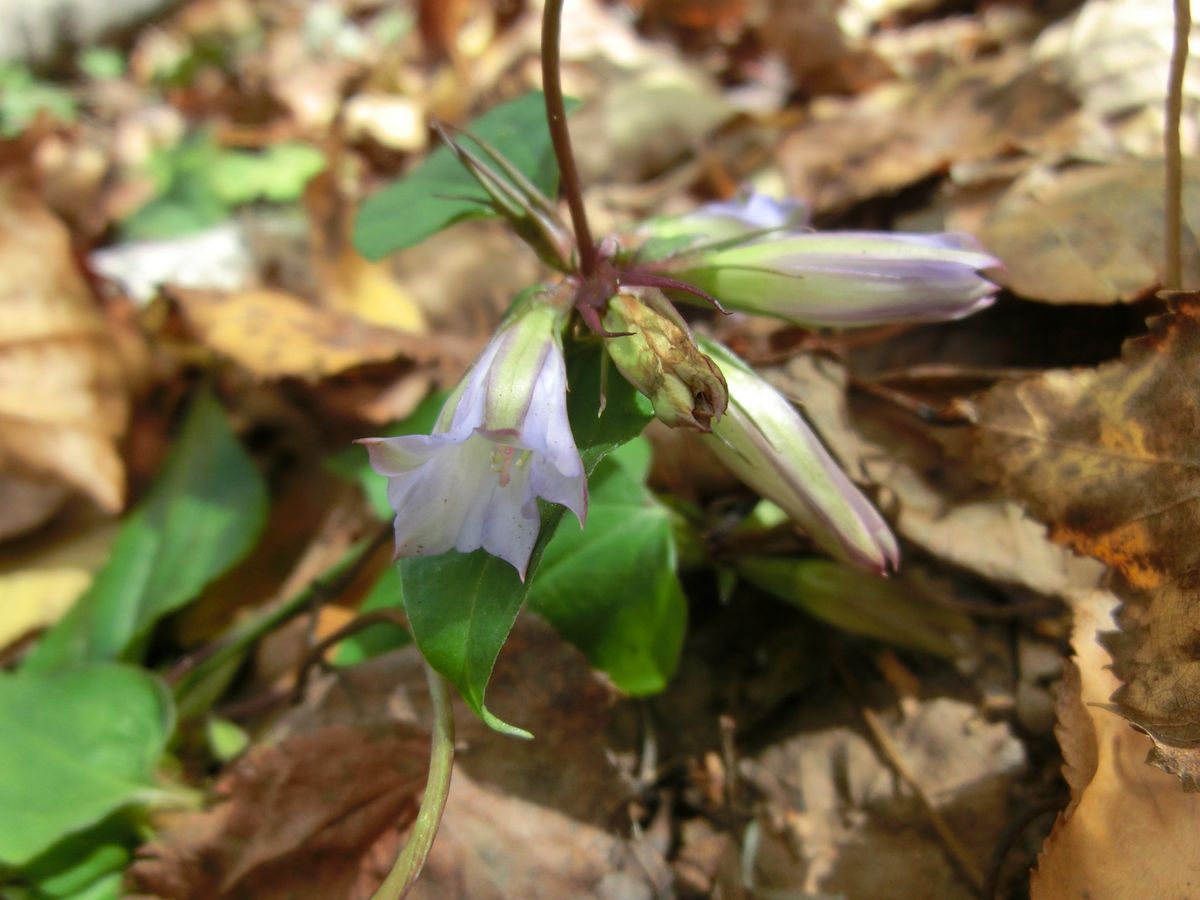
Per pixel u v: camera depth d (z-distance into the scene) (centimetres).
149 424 17
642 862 10
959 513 11
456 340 17
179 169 23
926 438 12
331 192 18
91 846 10
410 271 18
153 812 11
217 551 13
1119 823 8
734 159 19
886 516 11
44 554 15
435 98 26
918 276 9
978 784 10
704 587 12
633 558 11
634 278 9
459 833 10
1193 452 9
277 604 13
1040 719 10
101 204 23
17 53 30
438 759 8
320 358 15
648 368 8
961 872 10
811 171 18
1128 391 9
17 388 15
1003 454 10
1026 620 11
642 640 11
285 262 19
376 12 31
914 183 16
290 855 10
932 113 17
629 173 20
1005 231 13
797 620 12
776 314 10
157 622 14
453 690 10
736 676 11
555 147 9
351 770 10
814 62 22
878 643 11
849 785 10
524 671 10
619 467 11
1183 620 8
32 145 17
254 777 10
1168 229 11
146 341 17
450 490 8
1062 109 16
